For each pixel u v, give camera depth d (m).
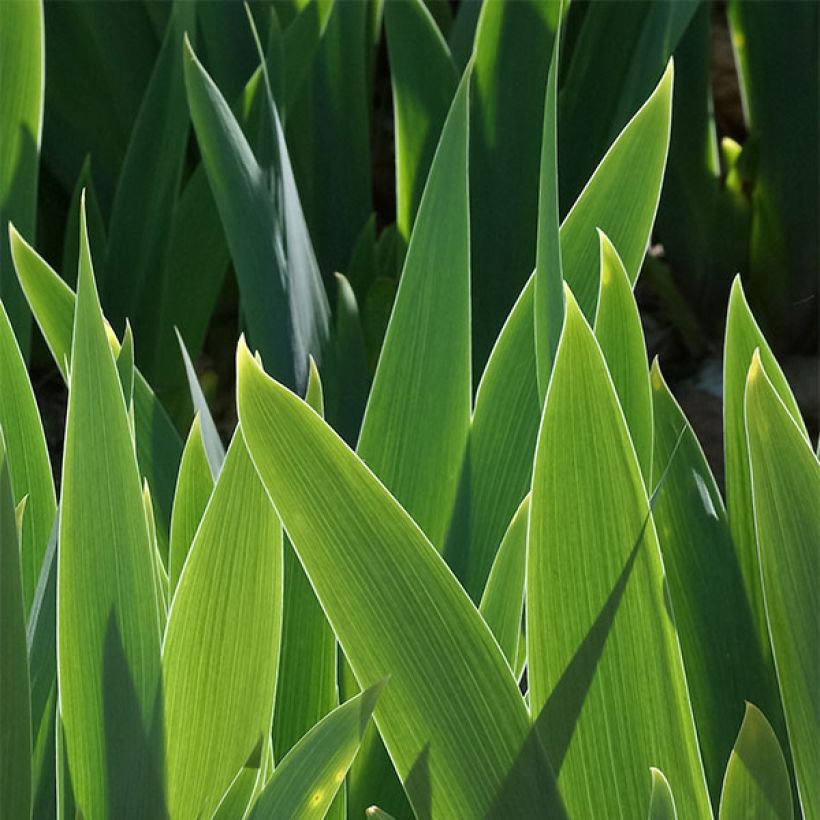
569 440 0.96
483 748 0.96
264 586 0.97
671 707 0.98
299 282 1.36
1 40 1.40
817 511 0.96
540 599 0.97
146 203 1.72
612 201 1.12
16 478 1.07
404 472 1.08
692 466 1.04
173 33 1.68
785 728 1.04
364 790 1.05
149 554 0.97
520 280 1.66
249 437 0.93
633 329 1.03
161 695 0.97
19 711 0.94
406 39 1.66
